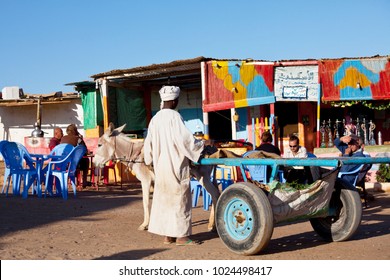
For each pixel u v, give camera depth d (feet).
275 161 20.45
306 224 29.19
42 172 42.55
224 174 38.22
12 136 88.94
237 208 20.85
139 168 27.86
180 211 22.89
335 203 23.44
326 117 56.80
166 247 22.65
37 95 86.53
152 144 23.52
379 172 47.11
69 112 83.82
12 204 36.99
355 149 35.58
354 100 49.24
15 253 21.27
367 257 20.03
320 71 49.34
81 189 50.98
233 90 52.75
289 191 20.71
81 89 68.39
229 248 21.03
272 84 50.88
